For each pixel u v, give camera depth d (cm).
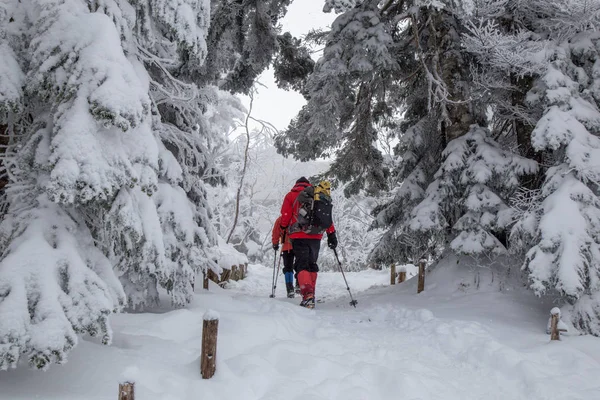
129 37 368
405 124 951
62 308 260
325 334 461
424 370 373
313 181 1005
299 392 316
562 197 503
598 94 554
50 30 301
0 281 255
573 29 564
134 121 288
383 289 825
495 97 668
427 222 693
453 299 614
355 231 2011
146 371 304
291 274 770
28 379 286
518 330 481
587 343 435
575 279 456
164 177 507
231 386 308
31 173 308
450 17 750
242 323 429
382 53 689
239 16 752
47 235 287
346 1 628
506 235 671
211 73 704
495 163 643
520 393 348
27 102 330
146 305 479
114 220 315
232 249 1223
